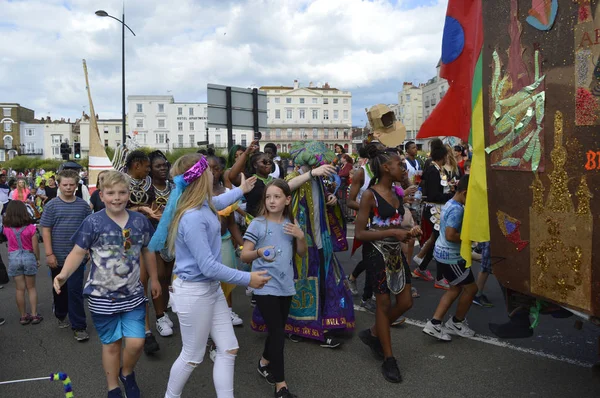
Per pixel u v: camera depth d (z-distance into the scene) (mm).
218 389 3000
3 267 5230
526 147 2676
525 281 2758
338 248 4543
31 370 4074
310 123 105688
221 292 3123
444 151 6430
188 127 95125
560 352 4137
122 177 3262
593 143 2275
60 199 4762
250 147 4984
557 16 2432
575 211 2395
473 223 3186
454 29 3660
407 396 3447
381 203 3812
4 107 87500
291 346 4414
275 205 3551
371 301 5422
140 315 3312
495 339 4469
